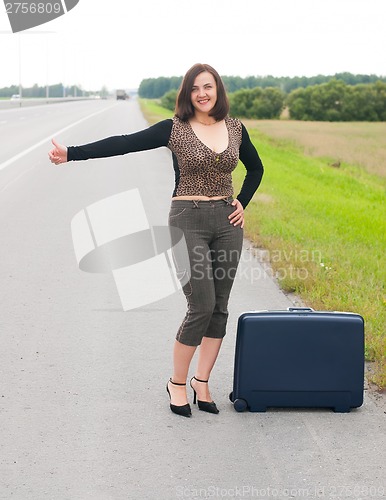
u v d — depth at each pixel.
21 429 3.99
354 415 4.26
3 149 23.12
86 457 3.68
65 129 33.03
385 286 7.06
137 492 3.34
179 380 4.27
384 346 5.12
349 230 10.47
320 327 4.24
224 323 4.33
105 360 5.09
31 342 5.46
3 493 3.32
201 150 4.08
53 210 11.50
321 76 117.69
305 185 18.16
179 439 3.90
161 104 100.44
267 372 4.24
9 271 7.65
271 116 91.25
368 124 71.25
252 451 3.76
